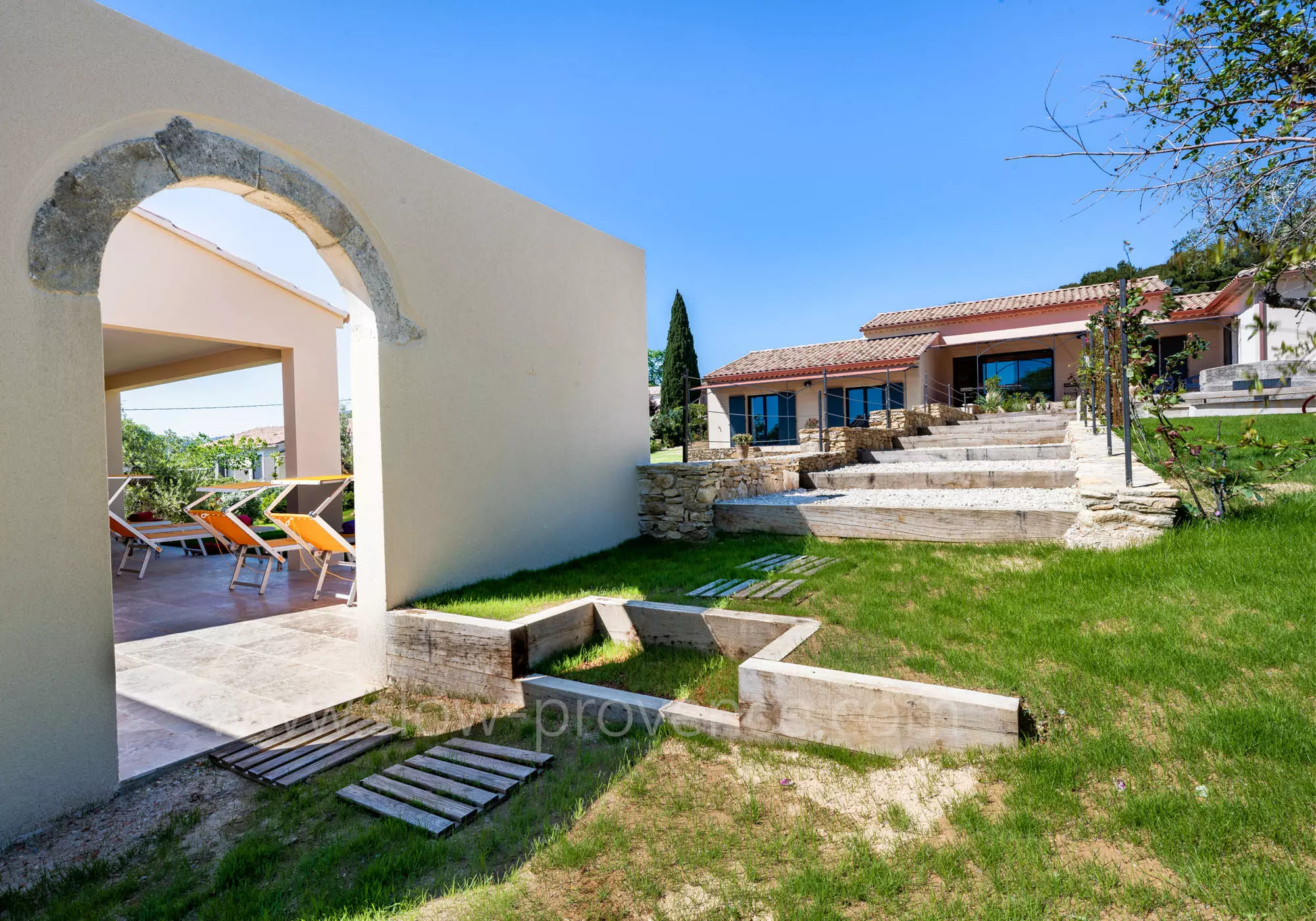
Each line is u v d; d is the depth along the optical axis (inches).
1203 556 144.0
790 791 98.9
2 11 102.9
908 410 479.5
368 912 79.4
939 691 101.0
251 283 283.9
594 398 257.0
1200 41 79.9
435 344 185.8
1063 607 134.4
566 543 239.3
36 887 89.0
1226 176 82.7
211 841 99.7
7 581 101.7
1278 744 82.9
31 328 105.2
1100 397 339.0
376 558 168.7
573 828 95.0
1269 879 64.6
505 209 213.8
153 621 217.5
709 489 265.0
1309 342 73.7
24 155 104.9
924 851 78.5
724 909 74.7
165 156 124.9
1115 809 78.6
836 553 217.5
